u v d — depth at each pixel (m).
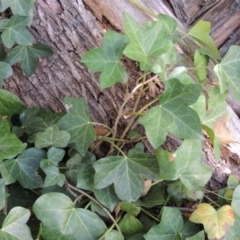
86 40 0.36
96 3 0.37
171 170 0.32
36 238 0.32
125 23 0.31
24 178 0.33
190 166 0.32
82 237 0.31
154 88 0.35
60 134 0.33
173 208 0.32
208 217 0.32
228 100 0.42
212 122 0.34
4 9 0.35
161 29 0.32
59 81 0.37
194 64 0.35
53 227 0.31
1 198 0.29
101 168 0.32
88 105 0.37
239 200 0.34
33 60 0.36
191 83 0.31
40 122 0.36
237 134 0.39
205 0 0.62
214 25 0.61
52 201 0.31
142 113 0.34
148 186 0.34
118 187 0.32
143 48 0.32
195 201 0.36
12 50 0.36
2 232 0.29
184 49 0.39
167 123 0.30
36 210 0.31
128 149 0.36
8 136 0.32
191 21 0.62
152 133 0.30
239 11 0.60
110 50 0.32
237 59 0.33
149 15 0.40
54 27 0.37
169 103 0.30
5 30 0.35
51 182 0.32
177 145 0.36
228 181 0.36
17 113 0.35
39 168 0.34
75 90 0.37
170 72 0.34
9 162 0.33
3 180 0.30
